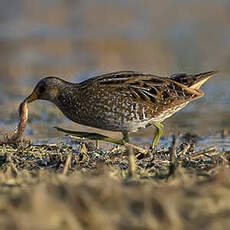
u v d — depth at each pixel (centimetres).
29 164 1200
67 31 3312
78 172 1046
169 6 3816
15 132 1595
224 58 2831
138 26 3462
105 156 1238
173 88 1301
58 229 693
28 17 3416
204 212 746
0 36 3166
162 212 737
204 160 1187
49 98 1309
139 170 1067
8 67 2694
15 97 2166
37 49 2989
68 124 1789
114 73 1301
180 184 883
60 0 3612
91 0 3712
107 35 3281
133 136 1622
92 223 705
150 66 2698
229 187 847
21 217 719
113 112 1261
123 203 775
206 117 1848
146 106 1273
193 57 2872
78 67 2681
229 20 3606
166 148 1359
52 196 802
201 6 3831
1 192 855
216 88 2253
